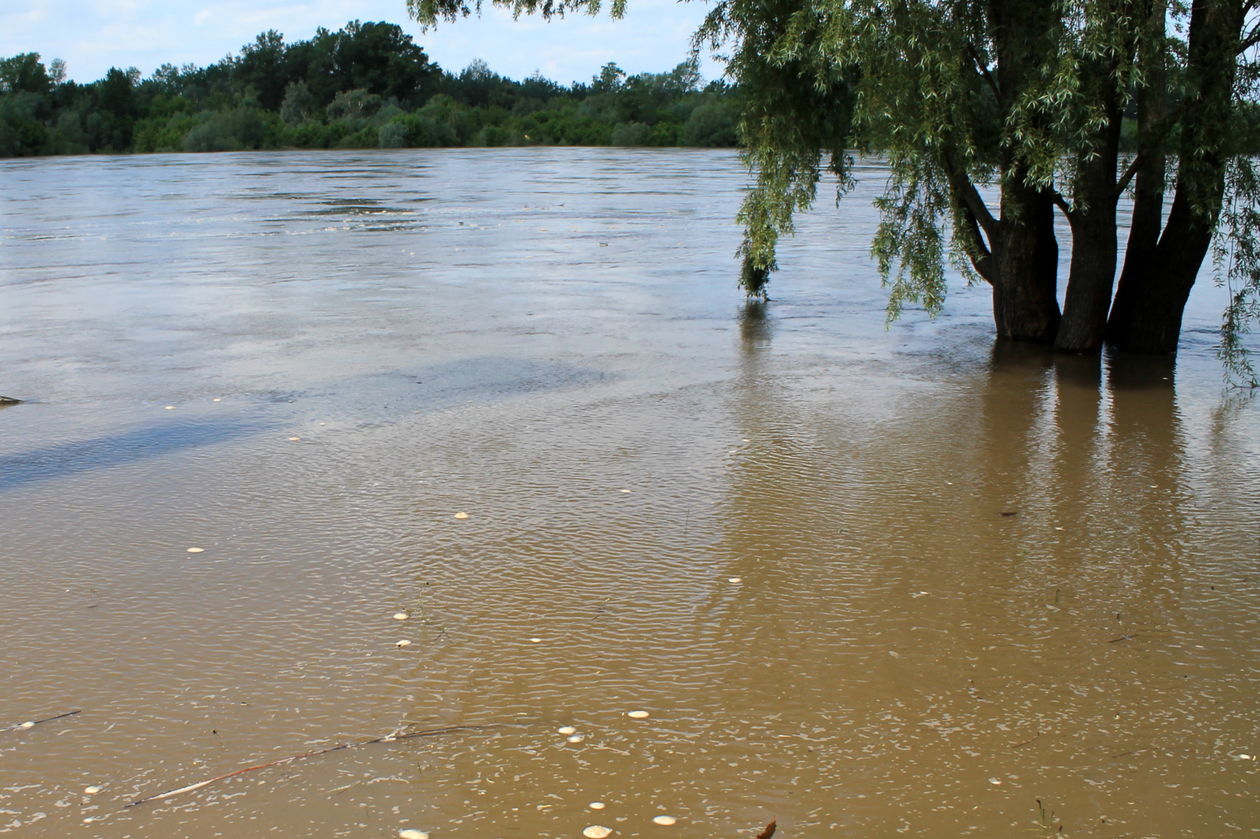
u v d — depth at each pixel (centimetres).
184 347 1329
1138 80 1105
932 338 1418
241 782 470
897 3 1153
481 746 497
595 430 981
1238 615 625
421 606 634
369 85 12631
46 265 2106
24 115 9756
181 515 769
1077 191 1237
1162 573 684
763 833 436
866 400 1094
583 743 499
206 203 3719
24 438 946
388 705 530
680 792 464
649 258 2205
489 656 577
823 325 1506
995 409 1062
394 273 1989
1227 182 1196
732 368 1231
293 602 637
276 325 1476
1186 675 559
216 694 539
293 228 2830
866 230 2775
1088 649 587
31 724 512
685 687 547
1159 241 1318
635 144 10694
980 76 1252
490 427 987
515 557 701
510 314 1570
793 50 1244
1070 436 974
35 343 1352
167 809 452
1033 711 527
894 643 593
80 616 618
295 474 855
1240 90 1169
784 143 1475
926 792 464
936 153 1266
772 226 1570
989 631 607
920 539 737
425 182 4934
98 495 808
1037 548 723
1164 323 1311
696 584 664
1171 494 827
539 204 3612
